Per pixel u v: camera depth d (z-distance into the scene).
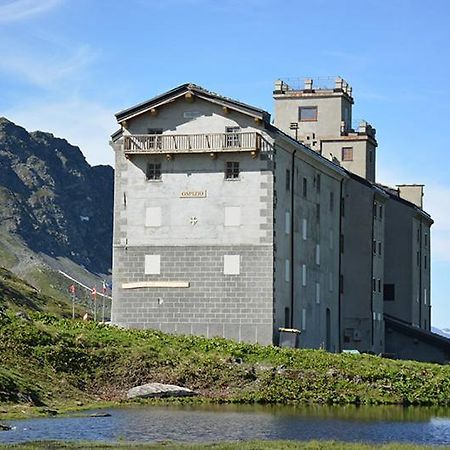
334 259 105.69
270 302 84.69
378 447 46.75
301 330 93.12
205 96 86.50
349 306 110.69
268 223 85.25
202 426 53.78
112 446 44.53
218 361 71.81
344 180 109.56
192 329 85.44
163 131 87.62
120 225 87.62
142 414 57.97
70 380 65.50
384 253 126.44
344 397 69.06
